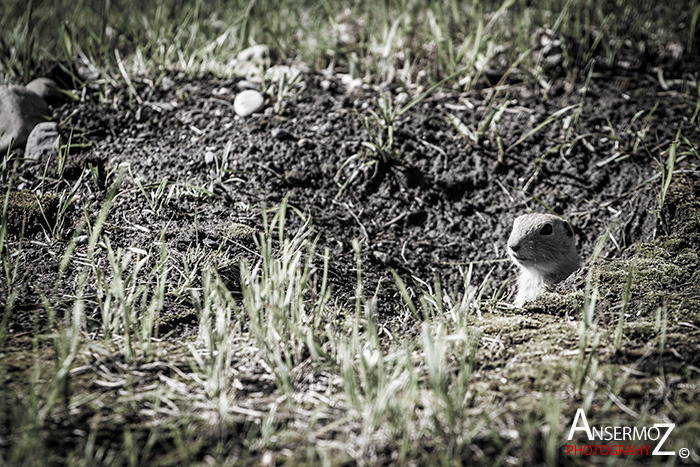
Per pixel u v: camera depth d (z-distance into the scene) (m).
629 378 6.13
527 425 5.43
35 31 12.50
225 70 12.06
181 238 8.57
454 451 5.31
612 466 5.10
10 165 9.55
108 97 11.03
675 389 5.96
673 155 9.20
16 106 10.14
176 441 5.41
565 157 10.67
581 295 7.88
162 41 12.36
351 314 7.78
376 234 9.65
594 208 10.13
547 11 13.51
